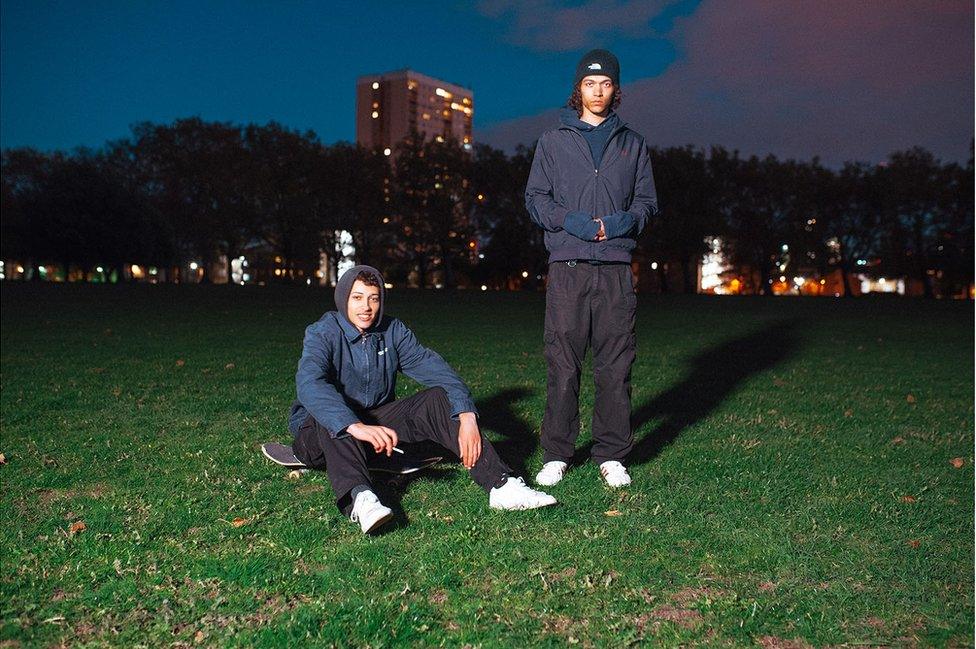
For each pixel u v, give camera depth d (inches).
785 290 3339.1
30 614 101.7
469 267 2598.4
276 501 148.0
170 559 119.1
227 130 2327.8
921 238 2170.3
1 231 2188.7
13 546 123.2
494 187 2258.9
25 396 257.6
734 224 2294.5
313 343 146.3
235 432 207.8
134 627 98.0
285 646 93.4
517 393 280.2
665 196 2114.9
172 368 331.6
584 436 211.2
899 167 2198.6
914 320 815.1
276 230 2353.6
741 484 163.8
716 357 412.8
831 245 2356.1
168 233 2237.9
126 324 562.3
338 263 2436.0
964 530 137.2
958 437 215.6
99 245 2034.9
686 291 2228.1
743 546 127.5
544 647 94.3
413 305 976.9
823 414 248.8
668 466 178.2
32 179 2380.7
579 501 149.6
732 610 104.1
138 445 191.6
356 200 2283.5
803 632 99.0
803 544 129.3
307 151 2288.4
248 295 1198.3
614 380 164.6
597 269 162.1
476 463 144.8
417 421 150.3
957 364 400.8
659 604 107.3
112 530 131.0
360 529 133.0
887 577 116.0
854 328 664.4
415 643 95.7
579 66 166.6
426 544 126.1
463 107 7219.5
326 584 110.7
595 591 110.1
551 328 165.6
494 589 110.2
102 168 2262.6
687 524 138.1
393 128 6688.0
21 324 546.6
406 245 2420.0
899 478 170.9
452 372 152.4
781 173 2247.8
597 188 163.8
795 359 408.5
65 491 154.9
